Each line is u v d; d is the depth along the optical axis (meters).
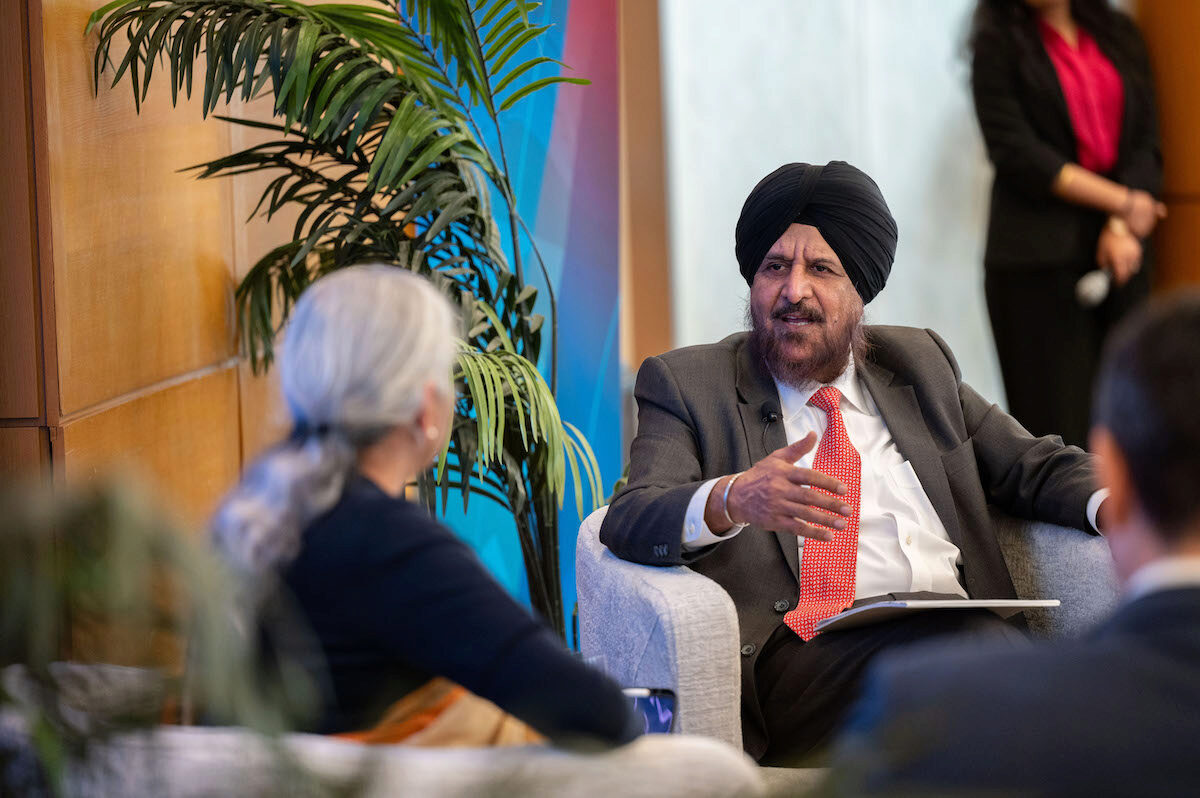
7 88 5.82
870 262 6.18
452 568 3.57
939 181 12.44
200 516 7.71
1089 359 10.94
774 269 6.22
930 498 6.05
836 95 11.91
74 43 6.17
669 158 11.73
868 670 5.45
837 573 5.80
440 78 7.61
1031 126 10.70
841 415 6.21
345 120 6.82
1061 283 10.76
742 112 11.84
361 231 7.07
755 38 11.77
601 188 9.78
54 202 5.92
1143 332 2.77
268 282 7.94
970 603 5.03
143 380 6.94
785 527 5.16
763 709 5.63
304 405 3.81
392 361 3.79
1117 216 10.63
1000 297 11.01
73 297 6.12
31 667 2.32
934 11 12.16
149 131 7.02
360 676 3.58
